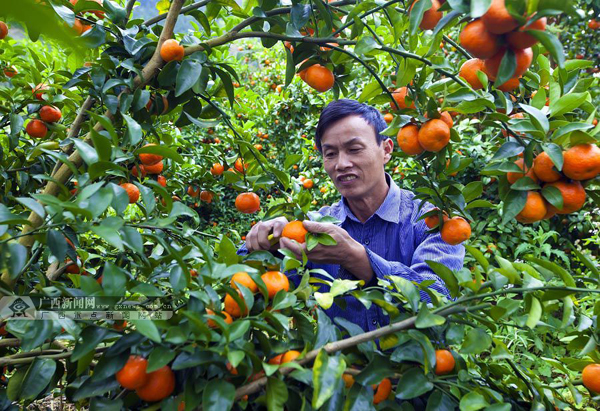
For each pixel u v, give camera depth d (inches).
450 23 41.4
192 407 30.3
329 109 70.2
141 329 28.0
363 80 178.7
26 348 30.5
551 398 39.7
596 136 37.3
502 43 34.4
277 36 49.4
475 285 36.1
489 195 166.7
